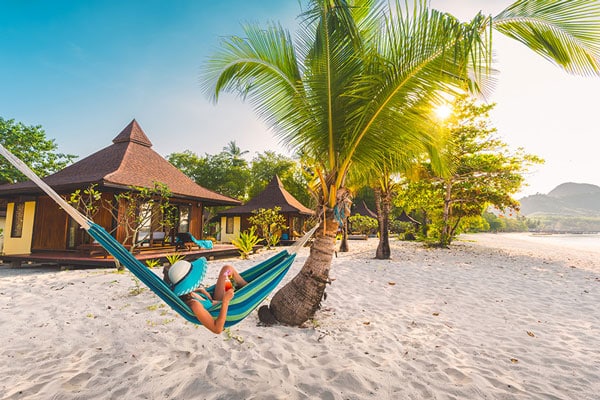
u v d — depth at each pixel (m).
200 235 15.03
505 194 16.95
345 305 5.73
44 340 3.88
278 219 18.42
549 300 6.29
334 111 4.57
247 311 3.23
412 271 9.57
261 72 4.95
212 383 2.96
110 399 2.69
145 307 5.21
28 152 22.36
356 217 32.41
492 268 10.48
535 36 3.90
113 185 10.29
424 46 3.86
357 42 4.15
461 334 4.35
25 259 10.34
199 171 36.41
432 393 2.84
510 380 3.10
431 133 4.63
